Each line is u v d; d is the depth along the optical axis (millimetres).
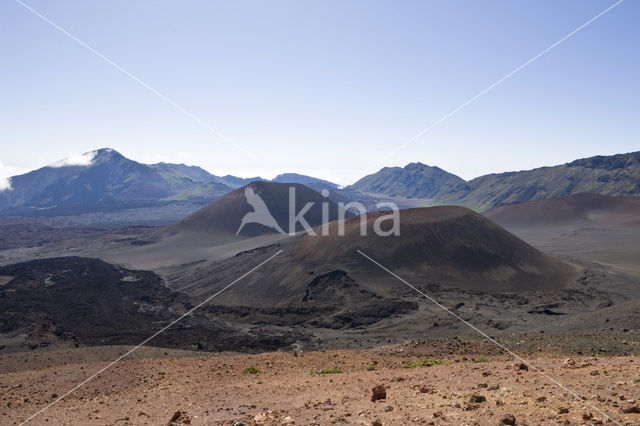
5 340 55844
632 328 32312
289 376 19719
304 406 12609
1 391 21219
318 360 24734
